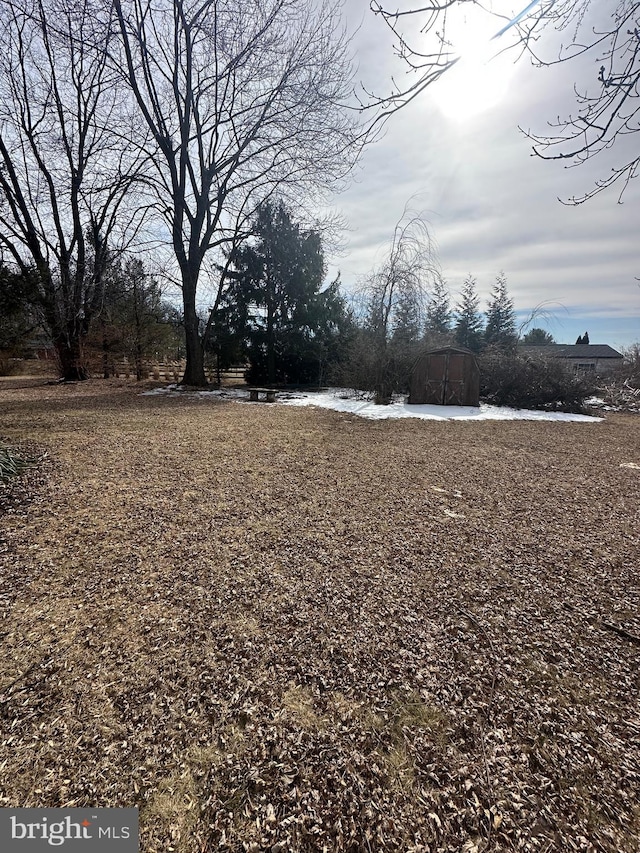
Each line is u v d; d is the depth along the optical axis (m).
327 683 1.81
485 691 1.77
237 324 16.12
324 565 2.77
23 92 12.34
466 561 2.85
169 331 16.95
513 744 1.53
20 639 2.05
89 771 1.42
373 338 11.42
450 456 5.77
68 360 15.34
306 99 9.17
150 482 4.33
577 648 2.04
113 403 10.27
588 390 10.98
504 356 11.67
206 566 2.74
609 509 3.85
